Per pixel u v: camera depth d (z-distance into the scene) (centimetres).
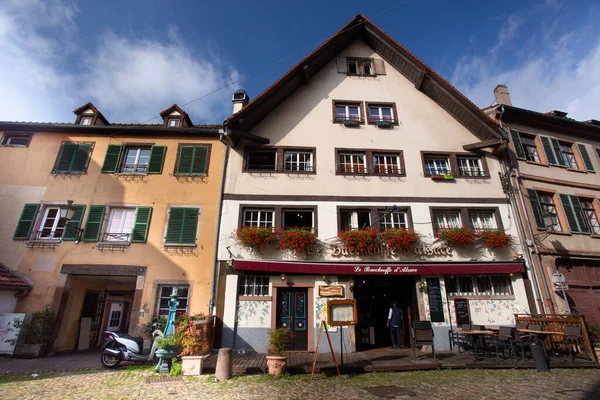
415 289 1143
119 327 1479
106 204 1217
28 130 1328
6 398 563
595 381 680
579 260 1270
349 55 1551
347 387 646
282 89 1332
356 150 1319
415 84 1482
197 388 636
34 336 1021
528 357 897
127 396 582
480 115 1330
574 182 1437
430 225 1210
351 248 1132
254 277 1123
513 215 1259
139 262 1138
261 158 1350
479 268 1126
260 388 637
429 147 1353
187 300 1101
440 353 998
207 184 1252
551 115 1488
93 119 1374
